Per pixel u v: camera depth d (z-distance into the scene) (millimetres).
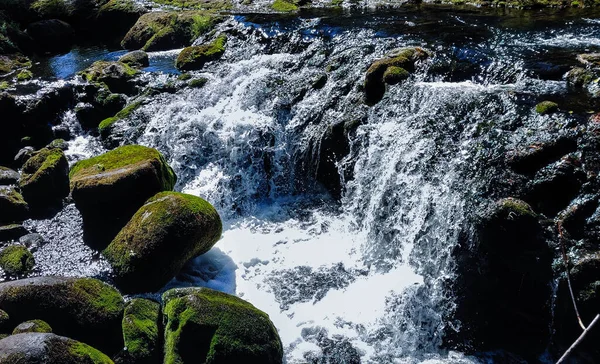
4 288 5395
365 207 6742
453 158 5949
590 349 4652
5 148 8977
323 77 8250
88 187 6484
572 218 4988
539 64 6965
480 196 5414
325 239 6812
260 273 6328
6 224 7227
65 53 12977
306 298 5938
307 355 5277
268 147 7809
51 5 14391
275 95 8320
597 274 4594
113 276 5910
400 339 5379
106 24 13969
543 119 5820
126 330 5105
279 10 11852
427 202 5863
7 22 13453
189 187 7797
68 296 5355
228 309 5020
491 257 5039
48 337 4582
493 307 5125
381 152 6664
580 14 9141
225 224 7320
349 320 5609
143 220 5965
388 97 7148
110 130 8836
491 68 7145
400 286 5758
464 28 8773
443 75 7270
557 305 4773
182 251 5859
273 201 7730
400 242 6105
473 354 5176
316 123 7715
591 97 6152
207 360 4777
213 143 8031
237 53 10055
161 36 11859
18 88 10078
